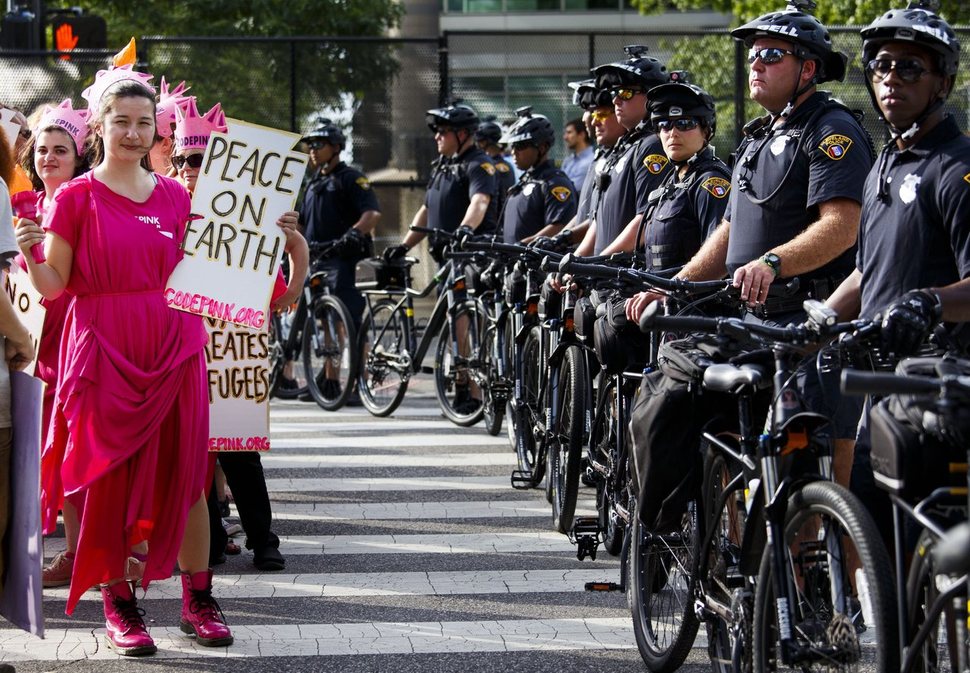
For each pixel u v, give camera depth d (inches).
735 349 153.4
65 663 175.9
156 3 710.5
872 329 128.3
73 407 175.2
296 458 316.5
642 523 164.2
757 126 191.5
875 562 119.3
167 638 186.9
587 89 273.3
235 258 183.9
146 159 195.6
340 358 391.9
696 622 159.5
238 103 518.6
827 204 177.6
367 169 527.5
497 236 355.3
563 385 240.1
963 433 113.7
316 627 191.5
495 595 207.2
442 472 300.0
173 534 177.8
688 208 219.3
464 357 357.1
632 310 174.7
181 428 177.6
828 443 135.3
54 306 212.8
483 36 527.2
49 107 214.7
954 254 150.7
